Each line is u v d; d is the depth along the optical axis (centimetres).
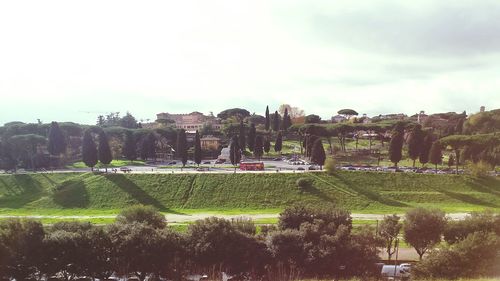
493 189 10262
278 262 4541
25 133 15288
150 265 4312
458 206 9344
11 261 4228
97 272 4425
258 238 4997
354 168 11894
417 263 4416
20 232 4394
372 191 10069
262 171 11356
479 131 15125
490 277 3391
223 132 19650
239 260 4575
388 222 5725
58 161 13700
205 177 10606
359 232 5112
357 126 15238
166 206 9519
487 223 5325
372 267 4609
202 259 4559
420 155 12012
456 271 3800
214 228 4688
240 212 8869
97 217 8494
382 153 15288
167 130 17838
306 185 10119
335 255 4472
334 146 16350
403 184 10475
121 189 10175
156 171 11619
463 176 10781
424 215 5509
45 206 9681
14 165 12862
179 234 4788
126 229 4616
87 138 11650
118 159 15875
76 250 4325
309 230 4759
